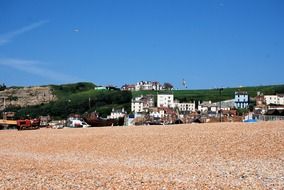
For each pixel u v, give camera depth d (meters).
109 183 23.50
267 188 21.42
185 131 54.47
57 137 57.75
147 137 50.25
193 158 36.88
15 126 111.94
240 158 35.53
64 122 141.25
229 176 25.88
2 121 108.81
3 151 47.53
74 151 45.59
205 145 42.59
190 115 161.12
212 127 58.81
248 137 44.59
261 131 48.41
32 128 96.25
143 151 42.53
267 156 35.66
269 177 25.19
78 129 76.06
